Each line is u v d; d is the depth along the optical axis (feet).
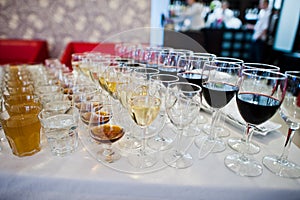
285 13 12.08
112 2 9.20
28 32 9.52
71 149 1.84
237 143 2.05
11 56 9.10
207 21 15.53
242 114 1.80
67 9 9.26
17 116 1.80
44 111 2.06
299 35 11.37
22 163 1.69
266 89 1.80
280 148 2.00
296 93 1.77
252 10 15.10
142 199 1.60
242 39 14.07
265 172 1.68
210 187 1.54
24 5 9.17
